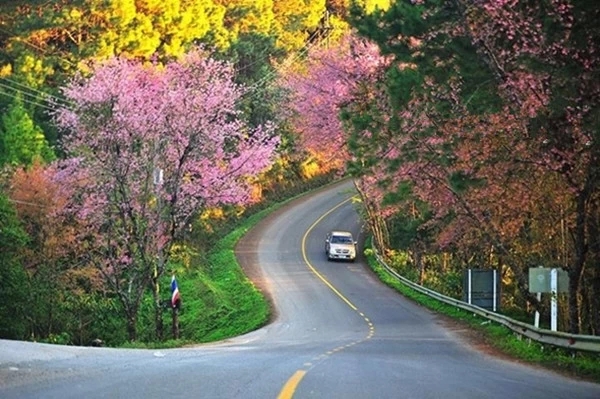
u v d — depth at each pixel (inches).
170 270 2409.0
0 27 2453.2
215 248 2962.6
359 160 1337.4
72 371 648.4
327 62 2368.4
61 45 2628.0
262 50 3400.6
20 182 1952.5
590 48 869.8
